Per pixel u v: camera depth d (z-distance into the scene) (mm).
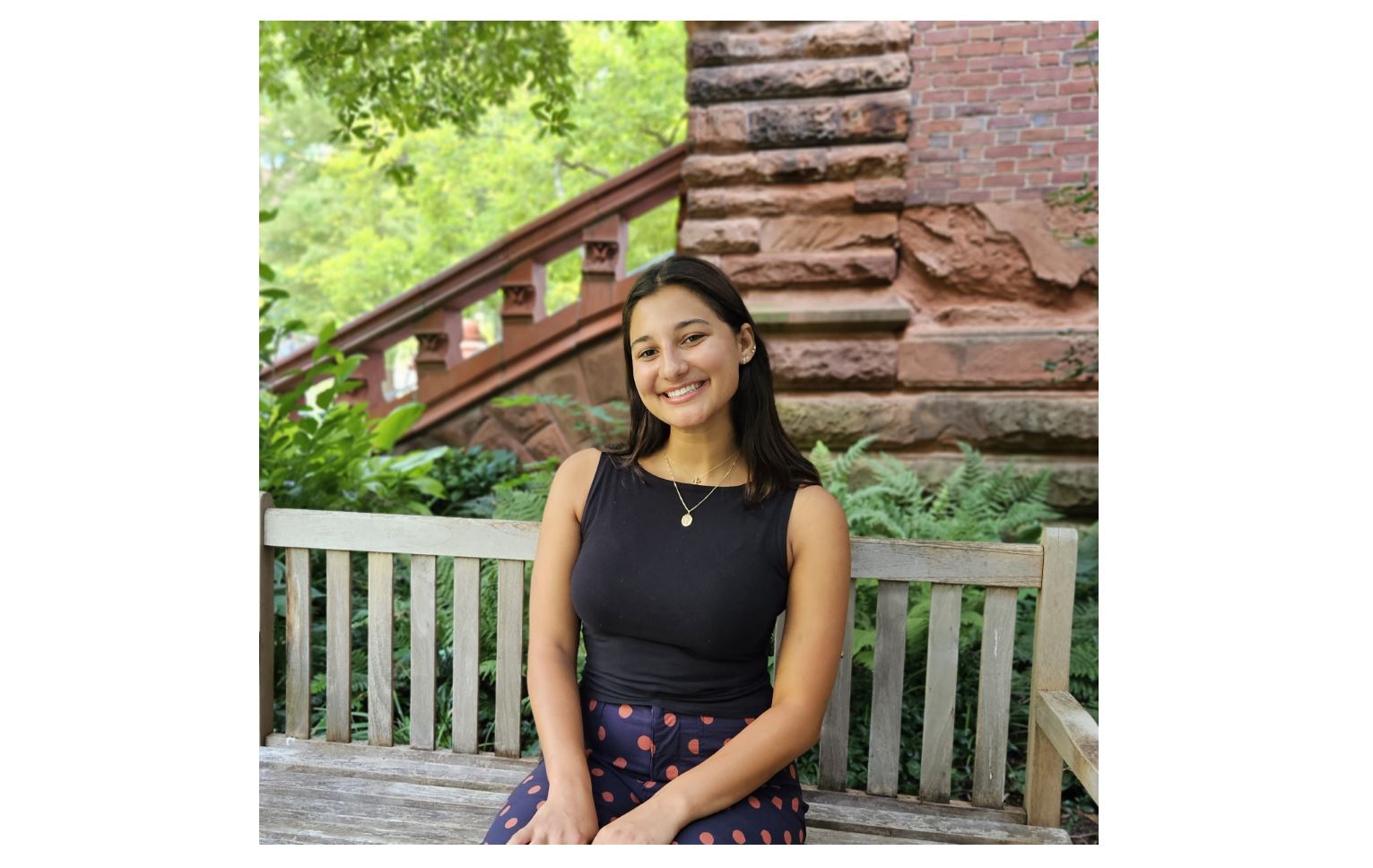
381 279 12078
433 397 4895
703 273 1632
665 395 1613
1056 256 4016
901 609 1934
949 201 4121
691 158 4242
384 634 2115
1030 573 1871
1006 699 1892
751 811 1477
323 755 2078
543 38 5070
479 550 2057
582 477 1753
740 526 1623
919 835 1785
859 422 4082
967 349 4035
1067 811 2363
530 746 2467
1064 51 4008
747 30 4191
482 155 11125
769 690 1680
